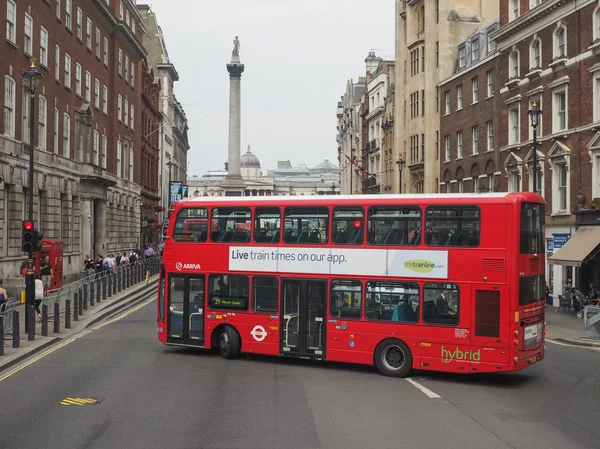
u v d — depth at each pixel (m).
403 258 17.08
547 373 18.20
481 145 45.91
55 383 15.86
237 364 18.94
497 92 43.09
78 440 11.02
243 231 19.44
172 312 20.48
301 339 18.28
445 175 52.19
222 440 11.09
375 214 17.53
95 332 25.36
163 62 99.00
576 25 34.62
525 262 16.23
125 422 12.26
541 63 37.84
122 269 40.53
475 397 15.03
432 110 54.81
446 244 16.61
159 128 85.31
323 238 18.17
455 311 16.41
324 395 14.89
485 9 54.50
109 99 58.91
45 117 41.56
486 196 16.30
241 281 19.33
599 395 15.29
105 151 57.19
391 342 17.19
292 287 18.55
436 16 54.84
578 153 34.28
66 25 46.06
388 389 15.70
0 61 34.44
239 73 102.88
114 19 57.38
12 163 35.84
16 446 10.67
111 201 58.59
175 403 13.87
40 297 26.61
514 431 11.95
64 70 45.44
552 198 36.53
